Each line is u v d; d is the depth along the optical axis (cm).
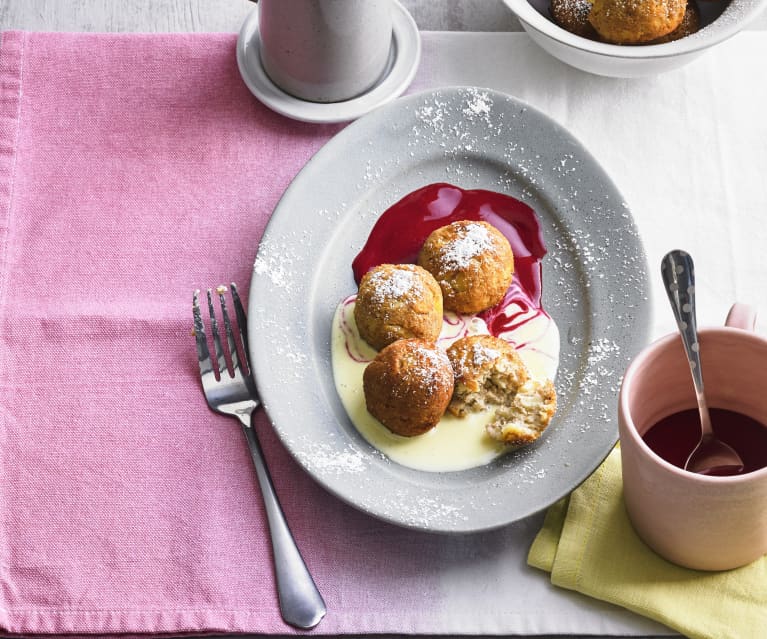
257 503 89
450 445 89
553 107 103
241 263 97
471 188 98
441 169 98
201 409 92
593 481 88
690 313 82
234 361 93
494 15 108
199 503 89
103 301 95
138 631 86
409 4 108
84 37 104
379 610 86
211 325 93
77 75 103
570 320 93
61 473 90
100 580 88
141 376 93
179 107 102
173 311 95
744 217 98
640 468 80
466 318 94
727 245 97
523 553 88
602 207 95
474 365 89
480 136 98
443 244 94
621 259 94
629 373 81
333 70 99
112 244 97
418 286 91
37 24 107
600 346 91
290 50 98
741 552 83
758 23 107
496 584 87
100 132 101
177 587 87
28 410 92
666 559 86
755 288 96
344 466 87
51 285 96
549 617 86
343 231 96
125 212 99
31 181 100
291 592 86
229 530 89
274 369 90
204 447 91
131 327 94
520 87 103
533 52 105
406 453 89
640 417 84
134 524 89
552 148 97
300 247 94
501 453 88
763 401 84
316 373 91
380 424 89
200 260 97
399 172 98
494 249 93
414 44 103
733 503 79
